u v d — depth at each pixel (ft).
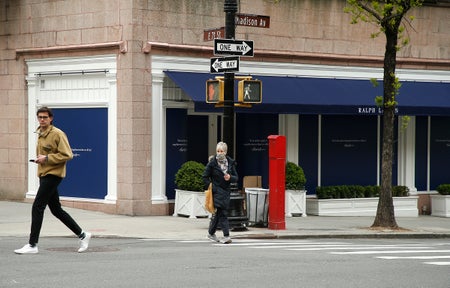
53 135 44.32
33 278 35.96
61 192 78.84
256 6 81.05
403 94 89.40
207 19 77.77
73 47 76.95
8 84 82.94
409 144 92.22
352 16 79.66
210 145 82.07
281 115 84.43
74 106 77.71
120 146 74.23
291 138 84.74
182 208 74.33
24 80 81.71
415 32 91.40
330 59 85.46
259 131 83.35
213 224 56.34
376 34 71.82
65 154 44.34
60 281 35.17
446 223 82.58
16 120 82.48
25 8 81.35
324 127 86.74
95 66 75.87
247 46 62.49
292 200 81.10
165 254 46.21
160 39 74.84
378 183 89.76
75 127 77.77
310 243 57.93
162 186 75.56
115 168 74.64
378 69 88.53
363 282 36.70
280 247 52.65
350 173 88.22
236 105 62.18
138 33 73.51
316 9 84.74
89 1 76.28
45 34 79.92
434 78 93.20
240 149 82.53
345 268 41.24
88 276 36.68
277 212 66.03
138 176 73.67
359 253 49.11
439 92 92.07
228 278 36.86
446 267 42.63
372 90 87.04
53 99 79.66
